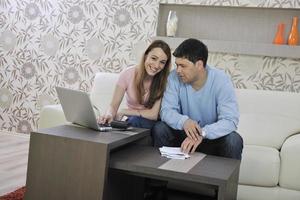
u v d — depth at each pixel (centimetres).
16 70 397
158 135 224
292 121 284
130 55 362
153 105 240
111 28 366
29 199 172
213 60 345
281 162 238
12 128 400
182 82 231
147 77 241
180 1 346
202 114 231
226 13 347
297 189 234
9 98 399
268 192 238
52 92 387
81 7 373
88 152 163
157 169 158
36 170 171
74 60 379
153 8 353
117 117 243
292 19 331
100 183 162
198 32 354
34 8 387
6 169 272
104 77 329
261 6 328
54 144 168
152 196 238
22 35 393
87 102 184
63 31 380
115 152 184
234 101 222
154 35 355
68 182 166
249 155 241
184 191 249
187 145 198
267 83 334
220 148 217
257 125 286
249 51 328
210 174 155
